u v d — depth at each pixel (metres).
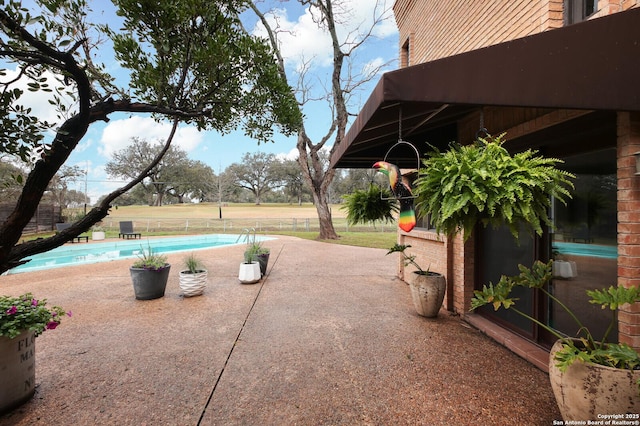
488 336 4.25
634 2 2.61
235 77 2.93
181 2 2.23
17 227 1.92
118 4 2.18
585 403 1.98
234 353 3.76
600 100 2.20
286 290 6.83
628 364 1.98
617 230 2.81
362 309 5.50
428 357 3.65
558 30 2.22
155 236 20.14
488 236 4.78
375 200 4.91
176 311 5.38
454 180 2.15
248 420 2.54
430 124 4.66
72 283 7.48
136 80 2.40
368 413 2.62
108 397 2.86
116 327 4.63
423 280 4.97
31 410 2.66
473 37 4.93
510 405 2.72
